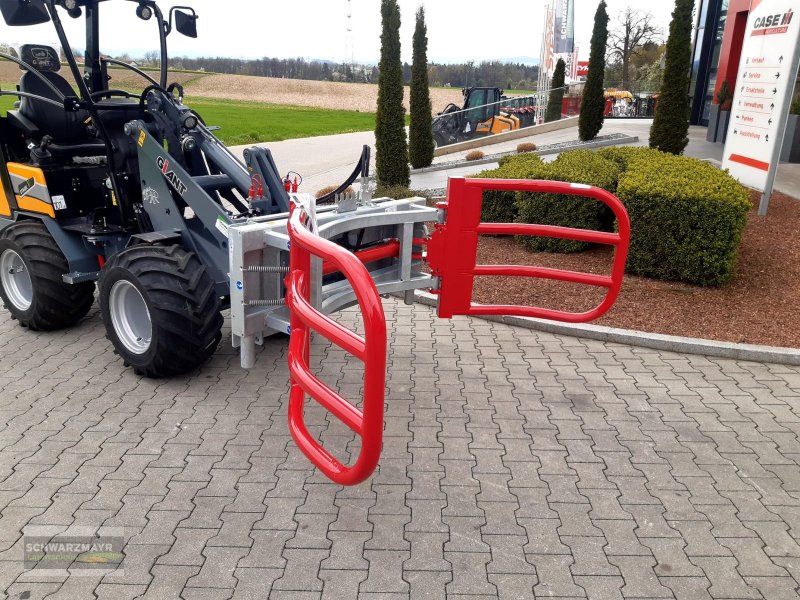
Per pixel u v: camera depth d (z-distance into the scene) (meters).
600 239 4.38
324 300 3.89
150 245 4.44
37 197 5.22
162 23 5.53
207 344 4.42
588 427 3.98
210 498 3.27
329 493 3.32
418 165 15.01
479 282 6.56
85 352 5.09
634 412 4.16
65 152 5.41
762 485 3.41
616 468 3.55
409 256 4.41
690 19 11.52
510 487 3.38
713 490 3.37
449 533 3.02
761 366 4.84
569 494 3.32
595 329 5.34
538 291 6.25
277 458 3.63
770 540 2.99
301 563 2.82
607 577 2.75
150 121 5.24
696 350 5.05
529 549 2.92
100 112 5.11
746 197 6.16
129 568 2.79
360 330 5.62
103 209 5.39
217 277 4.61
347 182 5.11
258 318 3.97
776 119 7.91
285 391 4.45
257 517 3.13
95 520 3.10
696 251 6.11
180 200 4.92
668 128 12.01
